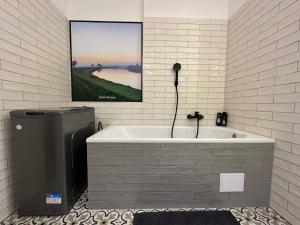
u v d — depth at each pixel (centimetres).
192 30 206
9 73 115
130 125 211
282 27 122
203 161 128
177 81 207
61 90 188
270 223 113
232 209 129
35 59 143
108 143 124
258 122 150
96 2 203
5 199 113
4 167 112
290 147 115
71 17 203
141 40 207
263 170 130
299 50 108
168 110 212
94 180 126
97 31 205
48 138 113
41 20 151
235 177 129
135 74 210
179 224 112
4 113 111
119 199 127
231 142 128
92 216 118
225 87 210
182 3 203
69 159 123
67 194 120
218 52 209
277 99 127
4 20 110
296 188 110
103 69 208
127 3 204
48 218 115
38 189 116
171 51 207
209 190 129
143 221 114
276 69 128
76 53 206
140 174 127
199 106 213
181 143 126
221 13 206
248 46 165
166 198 129
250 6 161
